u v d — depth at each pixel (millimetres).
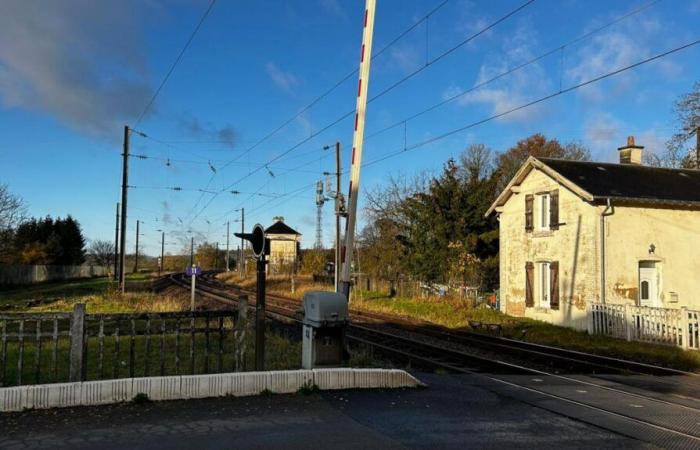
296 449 5605
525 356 15258
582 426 6914
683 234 23344
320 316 8312
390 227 42938
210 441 5789
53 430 6008
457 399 8219
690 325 16828
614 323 19969
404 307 30266
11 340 12906
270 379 7844
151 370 9641
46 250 66562
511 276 27203
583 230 22578
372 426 6523
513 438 6262
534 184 25750
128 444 5629
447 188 35094
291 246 87312
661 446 6164
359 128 11664
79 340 7543
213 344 13289
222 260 122688
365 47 11695
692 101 37219
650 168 26859
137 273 96688
